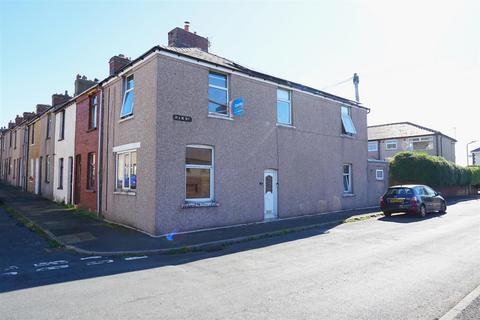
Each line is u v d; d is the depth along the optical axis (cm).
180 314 454
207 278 626
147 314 455
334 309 467
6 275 658
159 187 1073
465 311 454
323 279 608
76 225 1234
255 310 466
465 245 891
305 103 1650
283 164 1496
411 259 749
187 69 1176
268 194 1438
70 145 1842
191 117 1170
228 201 1260
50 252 872
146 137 1134
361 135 2036
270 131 1448
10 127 3491
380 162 2202
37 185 2388
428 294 525
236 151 1305
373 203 2098
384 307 473
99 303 498
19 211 1573
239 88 1338
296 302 495
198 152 1200
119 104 1348
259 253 839
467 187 3538
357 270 665
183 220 1124
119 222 1275
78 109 1773
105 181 1412
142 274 660
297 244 946
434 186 2786
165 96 1109
